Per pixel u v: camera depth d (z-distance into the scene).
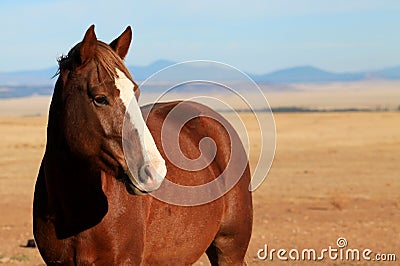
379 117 85.06
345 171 32.34
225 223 7.82
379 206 20.67
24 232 16.23
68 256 6.16
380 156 40.22
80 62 5.75
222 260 8.01
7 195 23.86
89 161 5.81
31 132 61.69
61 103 5.83
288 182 27.83
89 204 6.00
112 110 5.64
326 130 63.03
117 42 6.38
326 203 21.50
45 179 6.22
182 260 7.13
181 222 6.92
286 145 49.25
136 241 6.29
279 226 16.81
